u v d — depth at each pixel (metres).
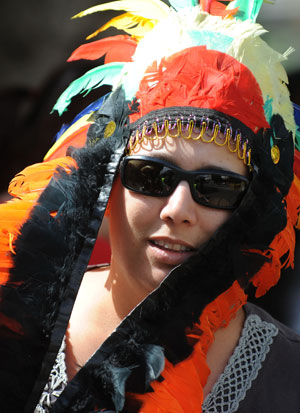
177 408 3.53
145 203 3.73
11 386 3.72
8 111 7.63
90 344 4.16
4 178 7.58
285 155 4.04
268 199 3.84
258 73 4.00
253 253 3.84
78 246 3.94
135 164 3.77
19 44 11.20
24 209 4.27
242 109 3.81
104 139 4.08
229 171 3.73
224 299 3.84
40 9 11.20
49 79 7.61
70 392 3.54
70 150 4.43
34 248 4.06
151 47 4.09
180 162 3.69
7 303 3.92
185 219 3.63
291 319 7.22
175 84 3.83
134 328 3.65
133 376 3.56
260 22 10.08
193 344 3.67
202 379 3.62
